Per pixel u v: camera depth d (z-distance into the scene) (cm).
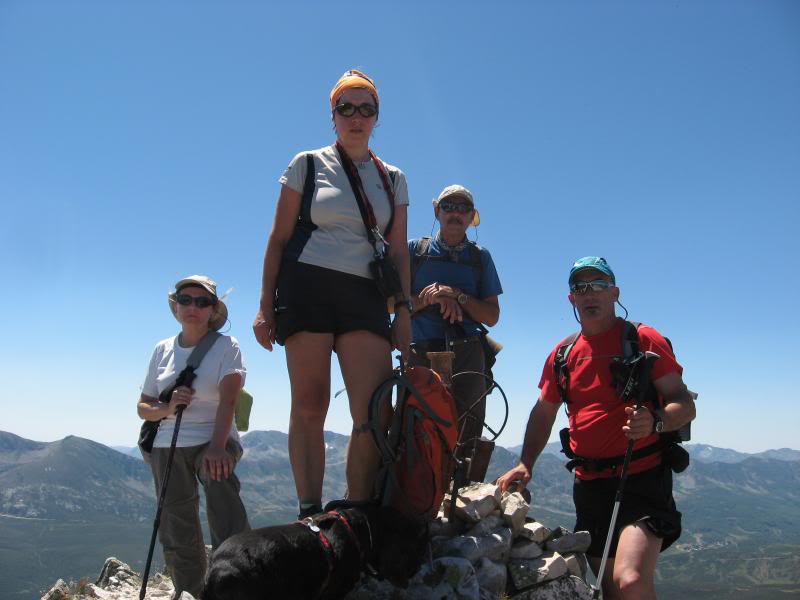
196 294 287
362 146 266
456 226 365
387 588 248
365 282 257
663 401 265
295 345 251
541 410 296
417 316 360
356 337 250
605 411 270
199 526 284
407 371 267
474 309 351
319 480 253
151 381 296
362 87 261
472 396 352
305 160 262
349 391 251
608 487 270
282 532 204
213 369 282
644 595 240
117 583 358
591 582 282
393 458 242
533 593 262
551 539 280
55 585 320
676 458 262
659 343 267
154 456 285
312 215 256
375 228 259
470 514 270
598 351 275
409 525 233
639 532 253
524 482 290
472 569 249
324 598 211
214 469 267
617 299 281
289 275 255
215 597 191
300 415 252
